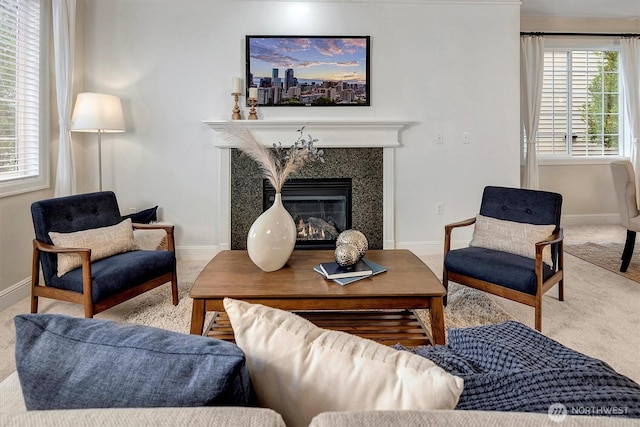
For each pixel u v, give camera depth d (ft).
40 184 10.37
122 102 12.64
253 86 12.80
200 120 12.82
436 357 3.23
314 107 12.99
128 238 9.01
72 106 11.62
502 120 13.33
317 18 12.82
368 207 13.25
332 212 13.65
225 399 2.04
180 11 12.59
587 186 17.85
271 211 7.20
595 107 17.79
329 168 13.05
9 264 9.29
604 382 2.55
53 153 10.97
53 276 7.88
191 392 2.02
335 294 6.18
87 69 12.50
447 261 8.91
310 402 2.28
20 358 2.26
